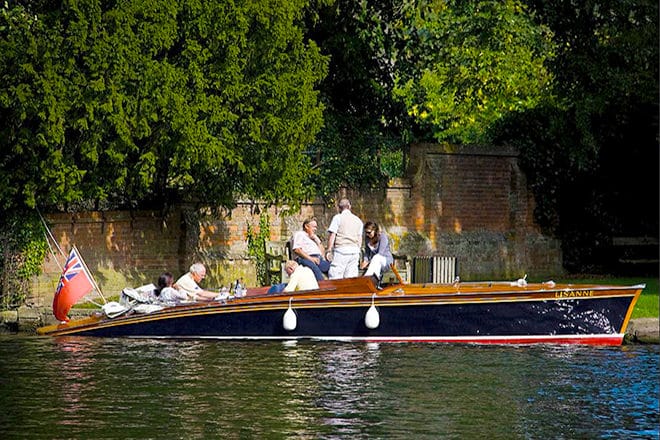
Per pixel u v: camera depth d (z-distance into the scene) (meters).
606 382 46.12
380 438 36.75
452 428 38.22
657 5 81.94
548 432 37.88
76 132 62.19
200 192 71.38
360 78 84.50
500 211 87.62
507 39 88.75
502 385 45.34
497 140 89.75
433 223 84.12
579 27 82.56
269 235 77.06
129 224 70.81
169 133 62.44
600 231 91.25
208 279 73.62
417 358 51.56
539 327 56.16
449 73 92.38
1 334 60.38
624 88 82.19
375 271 60.12
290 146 65.94
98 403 41.16
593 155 88.75
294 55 66.38
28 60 58.84
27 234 65.31
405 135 88.25
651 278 85.50
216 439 36.19
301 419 39.03
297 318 56.53
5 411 39.84
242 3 62.62
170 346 54.91
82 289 59.62
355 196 81.69
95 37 58.81
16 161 62.38
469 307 56.03
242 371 47.78
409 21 86.62
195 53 61.94
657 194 91.50
